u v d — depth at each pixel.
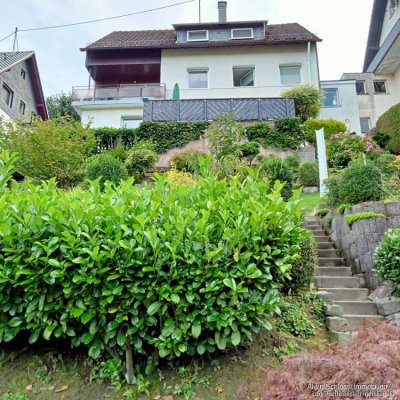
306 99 14.45
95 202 2.95
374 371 1.46
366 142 9.67
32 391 2.49
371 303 4.23
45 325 2.46
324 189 7.41
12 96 17.36
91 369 2.62
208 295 2.43
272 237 2.71
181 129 11.78
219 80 16.88
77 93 16.66
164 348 2.42
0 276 2.38
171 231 2.59
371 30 19.16
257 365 2.73
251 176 3.43
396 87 18.05
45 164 8.59
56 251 2.50
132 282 2.43
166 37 19.08
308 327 3.55
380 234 4.93
